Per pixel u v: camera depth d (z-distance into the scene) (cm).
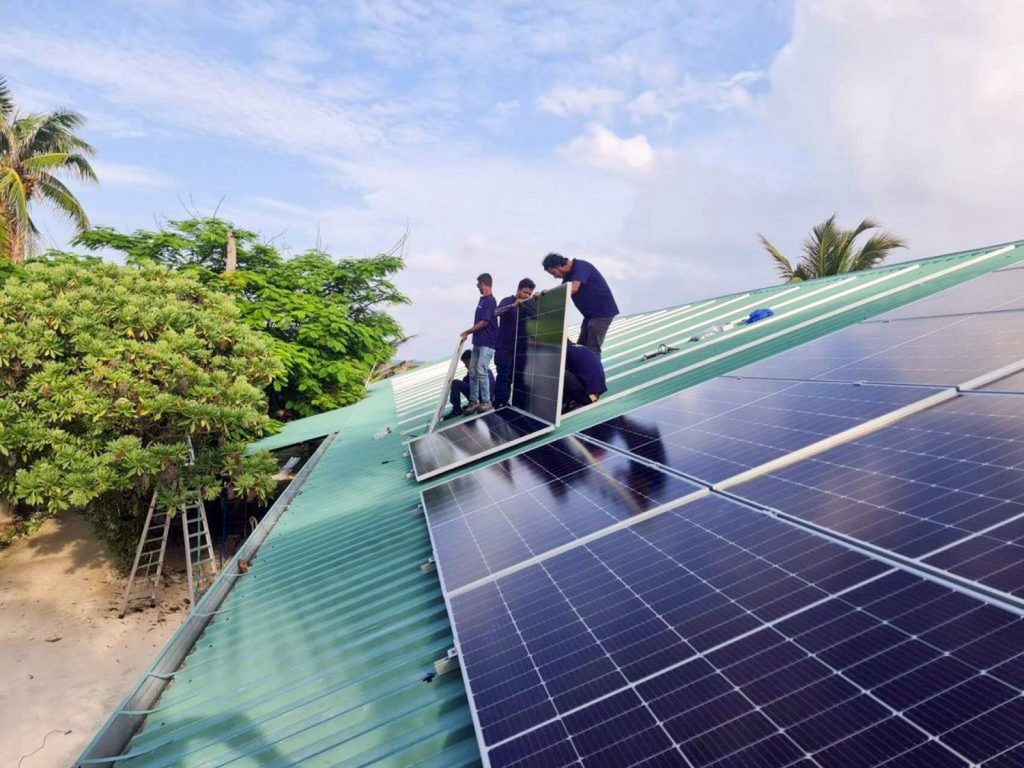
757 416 517
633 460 528
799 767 182
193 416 1427
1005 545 232
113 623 1648
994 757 160
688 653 252
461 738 325
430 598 513
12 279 1540
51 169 3900
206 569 1839
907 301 950
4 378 1396
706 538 342
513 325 1141
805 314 1155
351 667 438
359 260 3419
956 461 309
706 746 203
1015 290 634
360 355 2989
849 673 207
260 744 378
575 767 218
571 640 297
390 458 1177
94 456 1388
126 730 445
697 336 1251
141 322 1526
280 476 2181
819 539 295
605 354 1586
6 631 1619
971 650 195
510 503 541
